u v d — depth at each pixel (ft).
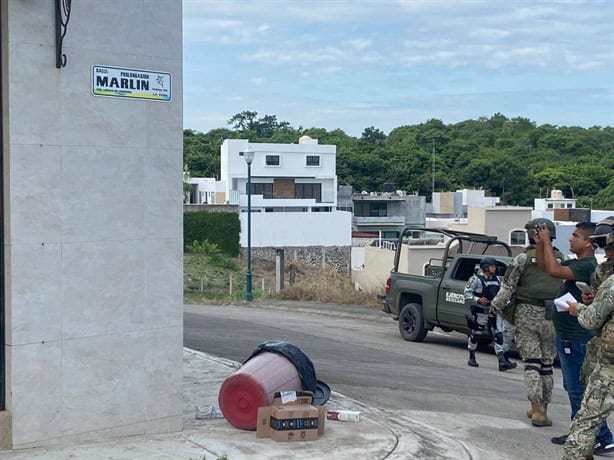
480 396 35.58
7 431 22.70
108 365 24.71
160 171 25.86
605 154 360.48
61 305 23.59
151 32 25.52
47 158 23.22
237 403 26.55
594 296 23.63
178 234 26.35
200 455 23.32
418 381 38.83
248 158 105.60
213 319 68.49
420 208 287.69
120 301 24.93
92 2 24.12
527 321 29.27
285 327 62.03
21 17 22.59
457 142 375.25
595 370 22.06
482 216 127.03
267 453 23.97
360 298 87.25
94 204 24.30
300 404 26.30
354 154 356.18
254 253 216.54
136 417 25.40
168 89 25.96
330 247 221.25
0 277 22.70
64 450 23.07
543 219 26.53
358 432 27.12
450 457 25.48
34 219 22.98
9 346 22.74
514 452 26.45
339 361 44.29
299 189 278.87
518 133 416.05
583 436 22.04
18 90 22.57
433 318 53.21
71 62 23.71
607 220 26.81
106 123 24.52
